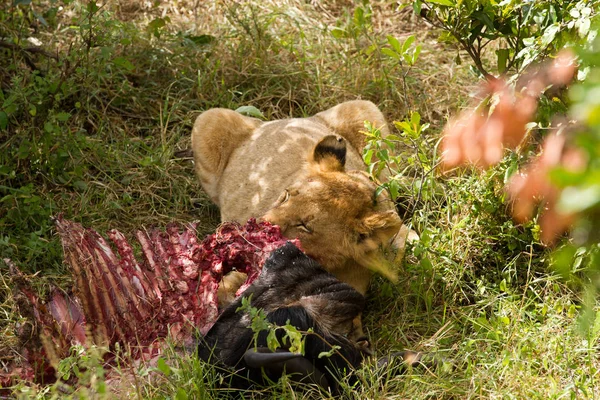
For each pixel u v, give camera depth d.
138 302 4.71
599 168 1.58
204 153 6.84
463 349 4.92
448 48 8.97
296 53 8.47
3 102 6.84
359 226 5.13
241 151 6.80
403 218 6.52
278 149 6.42
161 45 8.50
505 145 5.57
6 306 5.49
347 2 9.78
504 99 4.63
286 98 8.23
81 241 4.77
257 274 4.80
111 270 4.75
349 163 6.47
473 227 5.95
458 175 6.31
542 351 4.90
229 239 4.91
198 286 4.76
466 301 5.70
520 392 4.51
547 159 2.88
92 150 7.15
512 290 5.57
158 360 4.11
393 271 5.29
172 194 7.07
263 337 4.36
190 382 4.15
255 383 4.44
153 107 8.02
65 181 6.83
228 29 8.88
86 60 7.66
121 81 8.07
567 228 5.38
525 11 5.72
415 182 5.96
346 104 7.01
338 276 5.23
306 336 4.43
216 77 8.33
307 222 5.11
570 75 4.83
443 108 8.01
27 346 4.55
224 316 4.47
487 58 8.56
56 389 4.19
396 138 5.89
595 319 4.76
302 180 5.45
